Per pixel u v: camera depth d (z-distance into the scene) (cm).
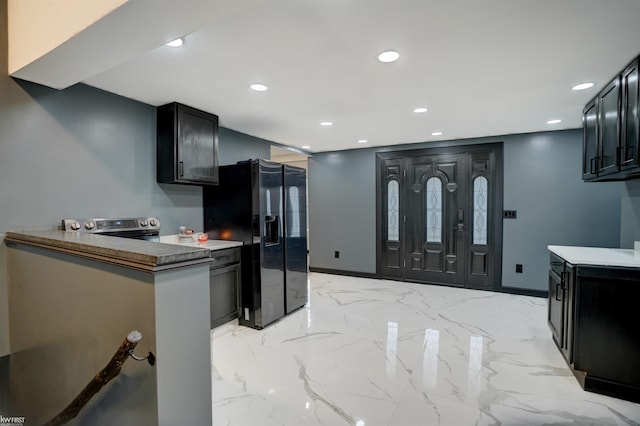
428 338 298
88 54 180
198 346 117
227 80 247
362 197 545
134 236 281
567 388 217
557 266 260
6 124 210
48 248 161
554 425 180
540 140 427
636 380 202
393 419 186
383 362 254
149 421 109
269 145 478
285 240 361
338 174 564
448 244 486
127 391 119
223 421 185
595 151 274
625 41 191
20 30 198
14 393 204
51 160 233
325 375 235
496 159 450
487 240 461
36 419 184
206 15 144
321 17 165
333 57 211
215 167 337
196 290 117
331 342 292
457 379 228
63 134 240
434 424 182
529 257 436
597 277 212
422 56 210
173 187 326
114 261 120
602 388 210
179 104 300
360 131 421
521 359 257
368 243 542
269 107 315
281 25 173
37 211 226
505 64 222
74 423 150
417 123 381
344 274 563
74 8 159
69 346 153
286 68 227
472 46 197
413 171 506
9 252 205
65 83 222
